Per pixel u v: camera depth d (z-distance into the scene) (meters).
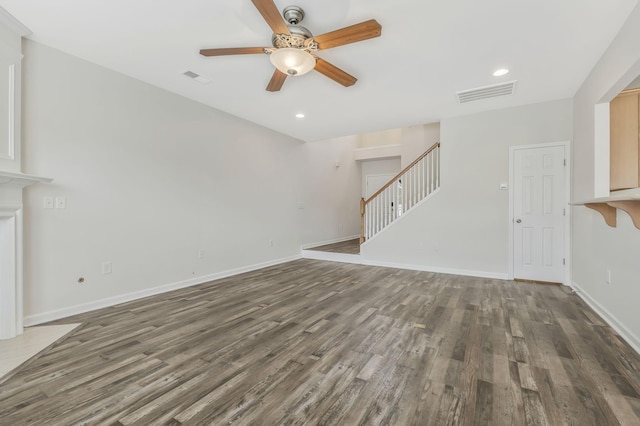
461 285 4.00
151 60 2.93
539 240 4.11
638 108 2.97
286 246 5.88
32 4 2.11
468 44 2.56
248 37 2.53
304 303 3.27
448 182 4.71
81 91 2.92
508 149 4.27
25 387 1.73
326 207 7.22
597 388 1.69
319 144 6.92
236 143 4.70
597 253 2.95
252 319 2.80
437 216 4.83
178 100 3.81
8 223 2.37
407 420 1.45
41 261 2.67
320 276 4.56
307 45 2.14
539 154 4.08
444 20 2.23
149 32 2.46
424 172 5.40
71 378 1.83
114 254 3.20
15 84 2.41
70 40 2.59
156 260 3.60
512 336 2.40
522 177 4.19
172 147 3.76
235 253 4.71
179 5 2.12
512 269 4.28
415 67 2.99
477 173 4.49
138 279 3.42
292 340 2.35
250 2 2.07
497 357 2.06
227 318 2.83
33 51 2.61
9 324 2.35
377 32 1.98
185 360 2.05
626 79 2.40
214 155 4.33
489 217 4.42
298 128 5.39
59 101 2.78
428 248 4.93
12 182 2.29
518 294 3.57
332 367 1.95
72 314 2.87
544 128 4.04
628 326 2.29
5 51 2.33
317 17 2.18
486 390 1.68
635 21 2.09
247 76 3.26
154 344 2.29
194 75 3.25
